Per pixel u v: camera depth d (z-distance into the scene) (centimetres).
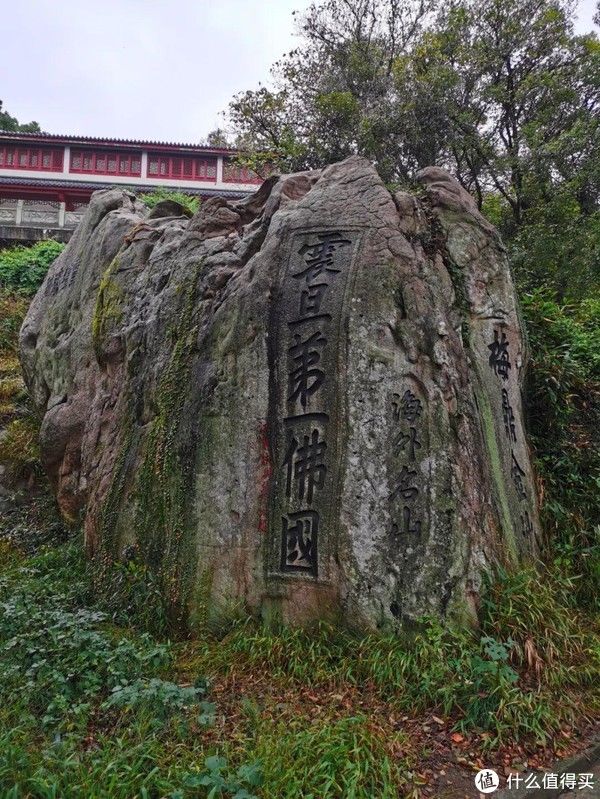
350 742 312
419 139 1242
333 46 1452
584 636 431
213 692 366
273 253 458
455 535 401
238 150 1644
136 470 509
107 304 625
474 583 402
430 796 297
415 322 427
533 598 408
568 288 1151
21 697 344
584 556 525
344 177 473
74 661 376
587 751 344
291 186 510
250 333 448
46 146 2155
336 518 405
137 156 2183
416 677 362
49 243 1438
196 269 518
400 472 405
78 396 671
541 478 566
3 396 939
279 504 422
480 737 334
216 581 434
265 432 434
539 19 1277
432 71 1223
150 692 335
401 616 390
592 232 1149
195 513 450
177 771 285
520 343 535
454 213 491
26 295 1319
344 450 409
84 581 527
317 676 370
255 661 390
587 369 693
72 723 322
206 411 457
